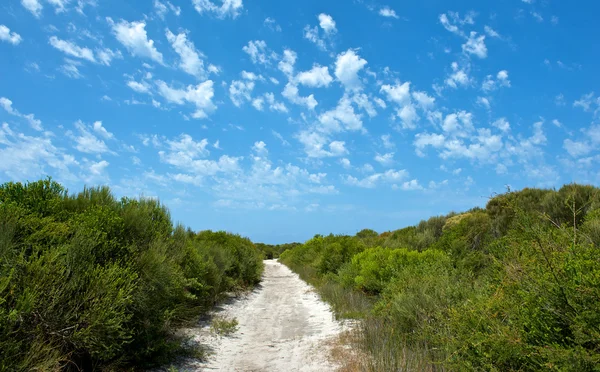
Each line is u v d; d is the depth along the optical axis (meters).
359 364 6.46
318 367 6.89
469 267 9.91
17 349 4.20
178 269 9.33
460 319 5.05
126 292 5.75
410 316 7.32
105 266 5.86
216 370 6.97
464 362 4.49
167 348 7.14
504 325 4.24
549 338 3.66
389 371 5.77
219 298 15.59
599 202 11.48
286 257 50.34
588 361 3.20
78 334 4.91
